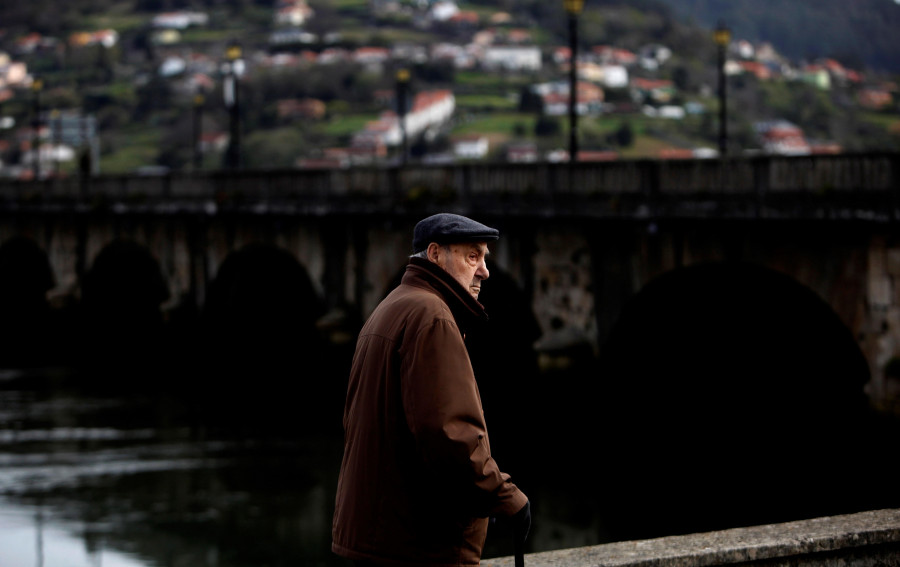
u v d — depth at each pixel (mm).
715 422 26016
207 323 39188
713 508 19922
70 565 17953
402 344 4625
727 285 27172
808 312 26250
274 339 41875
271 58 192250
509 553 18000
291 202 34094
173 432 29188
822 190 19797
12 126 162125
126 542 19469
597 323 25172
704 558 5609
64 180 46000
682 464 23000
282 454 26516
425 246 4969
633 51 183875
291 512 21562
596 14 197750
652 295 25297
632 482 22047
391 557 4613
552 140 124625
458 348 4598
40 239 47625
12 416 31453
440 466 4488
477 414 4543
